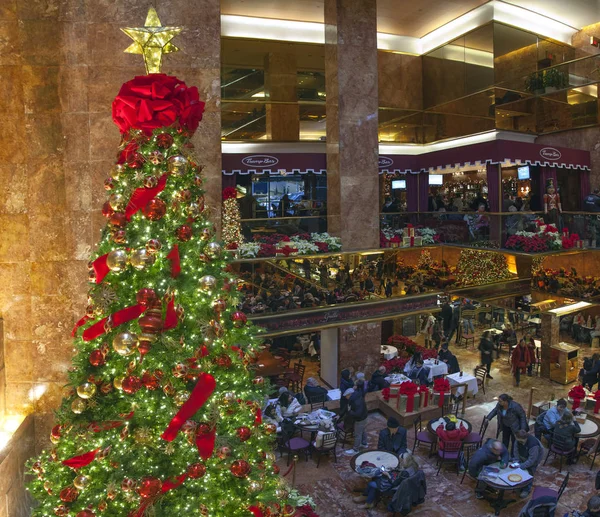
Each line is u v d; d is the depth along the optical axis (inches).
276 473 220.7
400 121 863.1
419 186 789.2
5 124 308.2
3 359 311.1
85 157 315.9
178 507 177.3
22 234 312.2
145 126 180.9
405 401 513.0
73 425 187.2
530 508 326.0
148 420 181.2
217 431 194.7
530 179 790.5
